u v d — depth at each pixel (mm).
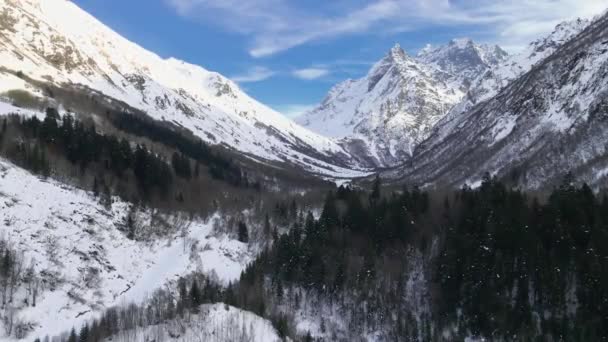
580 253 162250
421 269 184000
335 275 177625
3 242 138625
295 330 152000
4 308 125438
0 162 170500
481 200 194625
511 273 165375
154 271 171500
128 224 185750
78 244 159750
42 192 169125
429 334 159375
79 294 144125
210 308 145250
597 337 145625
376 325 165500
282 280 176875
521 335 152375
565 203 176625
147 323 135500
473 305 161750
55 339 122562
